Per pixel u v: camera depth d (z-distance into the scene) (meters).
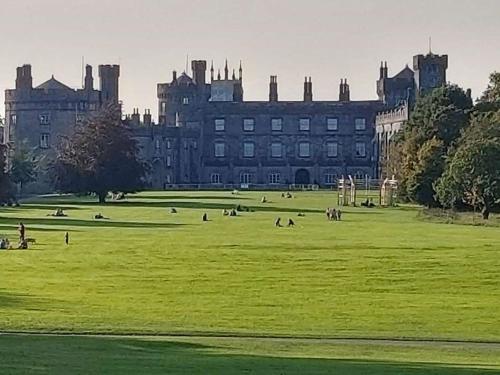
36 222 119.56
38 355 39.88
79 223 117.94
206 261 77.31
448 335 49.09
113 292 62.75
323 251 83.62
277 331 49.75
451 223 120.31
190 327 50.62
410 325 51.94
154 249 85.31
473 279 68.44
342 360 39.81
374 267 73.44
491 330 50.66
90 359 38.78
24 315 53.56
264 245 88.81
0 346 42.69
